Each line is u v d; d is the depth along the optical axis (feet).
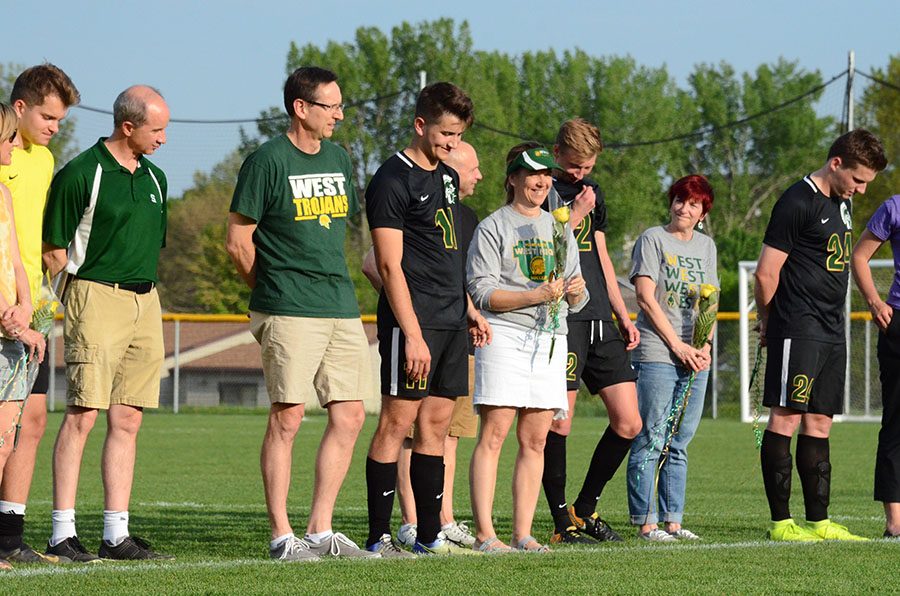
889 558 42.91
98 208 43.06
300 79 43.42
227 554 45.60
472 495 46.34
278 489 43.01
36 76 42.04
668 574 38.75
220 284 313.12
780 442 52.24
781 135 432.66
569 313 50.55
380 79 363.76
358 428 44.73
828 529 51.88
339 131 344.69
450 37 367.04
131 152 44.11
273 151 43.29
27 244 41.50
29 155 41.93
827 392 51.55
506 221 46.32
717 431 143.84
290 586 35.70
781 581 37.68
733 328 187.32
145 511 65.00
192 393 219.82
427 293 44.27
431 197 44.32
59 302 41.88
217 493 76.23
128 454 44.37
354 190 45.85
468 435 53.36
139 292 44.14
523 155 46.32
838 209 51.75
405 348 43.29
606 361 51.72
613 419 51.78
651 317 52.54
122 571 38.47
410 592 34.91
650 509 52.60
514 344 45.62
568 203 51.11
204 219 347.36
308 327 43.09
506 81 395.34
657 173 390.21
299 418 43.32
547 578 37.65
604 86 391.65
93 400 42.98
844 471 93.45
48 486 79.10
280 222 43.16
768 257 51.70
